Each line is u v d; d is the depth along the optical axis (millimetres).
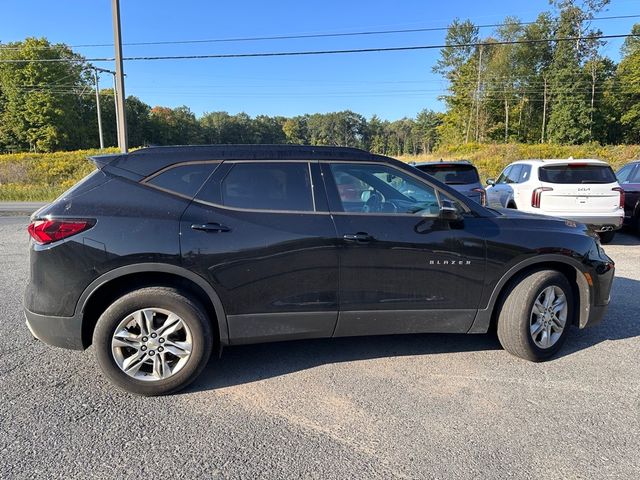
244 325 3402
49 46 68750
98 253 3135
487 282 3699
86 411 3074
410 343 4281
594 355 3984
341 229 3447
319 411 3090
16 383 3463
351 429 2875
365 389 3396
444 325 3717
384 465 2520
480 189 9922
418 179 3695
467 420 2969
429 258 3570
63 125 69438
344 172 3627
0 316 4926
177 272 3223
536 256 3750
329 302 3475
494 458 2576
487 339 4379
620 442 2719
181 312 3240
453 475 2434
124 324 3225
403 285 3562
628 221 10516
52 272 3146
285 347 4203
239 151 3514
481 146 46094
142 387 3252
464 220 3703
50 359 3895
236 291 3328
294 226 3393
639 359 3900
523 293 3748
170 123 111000
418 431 2848
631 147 39906
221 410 3107
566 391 3346
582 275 3941
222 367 3791
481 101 65750
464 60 67188
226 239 3277
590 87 61375
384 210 3619
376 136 144875
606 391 3346
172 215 3260
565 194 8734
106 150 43250
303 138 150125
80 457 2576
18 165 37625
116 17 17109
